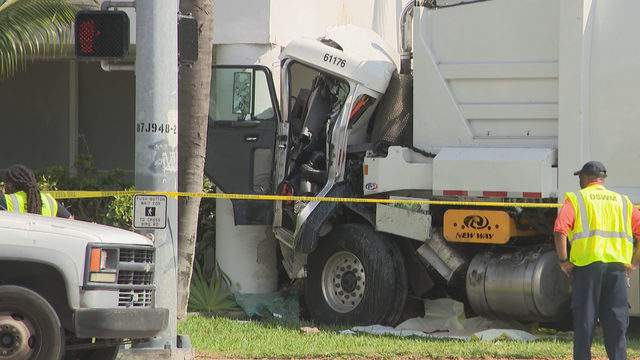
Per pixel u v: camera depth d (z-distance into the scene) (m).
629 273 39.12
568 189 47.72
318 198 50.09
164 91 40.00
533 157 48.12
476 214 49.41
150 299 35.34
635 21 46.81
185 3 48.19
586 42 47.50
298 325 52.31
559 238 38.16
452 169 49.72
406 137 52.88
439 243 50.94
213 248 61.25
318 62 53.41
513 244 50.25
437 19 51.25
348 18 67.69
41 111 69.94
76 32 40.56
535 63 48.94
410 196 51.81
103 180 60.09
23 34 54.53
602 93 47.25
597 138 47.34
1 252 32.81
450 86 51.00
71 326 33.44
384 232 51.69
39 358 32.69
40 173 60.00
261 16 58.62
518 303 48.50
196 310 57.75
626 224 38.38
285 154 54.25
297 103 55.41
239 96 54.75
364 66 52.88
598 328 48.91
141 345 39.81
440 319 51.59
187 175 48.91
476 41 50.28
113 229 35.06
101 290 33.41
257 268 58.69
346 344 45.50
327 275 53.25
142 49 39.97
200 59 48.41
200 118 48.75
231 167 54.97
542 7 48.75
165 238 40.00
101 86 69.62
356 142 53.75
